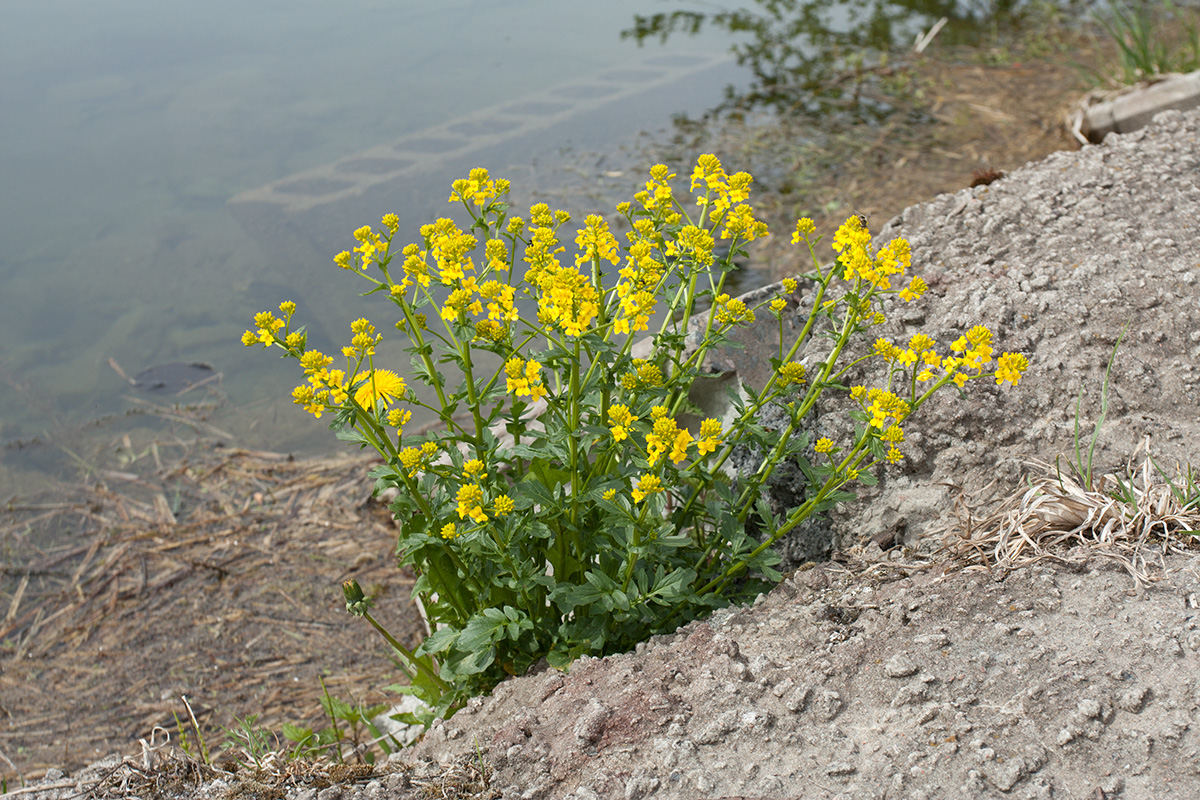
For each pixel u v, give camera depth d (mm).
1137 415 3316
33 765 3781
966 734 2170
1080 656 2311
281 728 3859
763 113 8344
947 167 7141
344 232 7055
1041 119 7762
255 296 6590
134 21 11945
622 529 2846
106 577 4750
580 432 2775
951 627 2500
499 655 3143
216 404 5910
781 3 11219
